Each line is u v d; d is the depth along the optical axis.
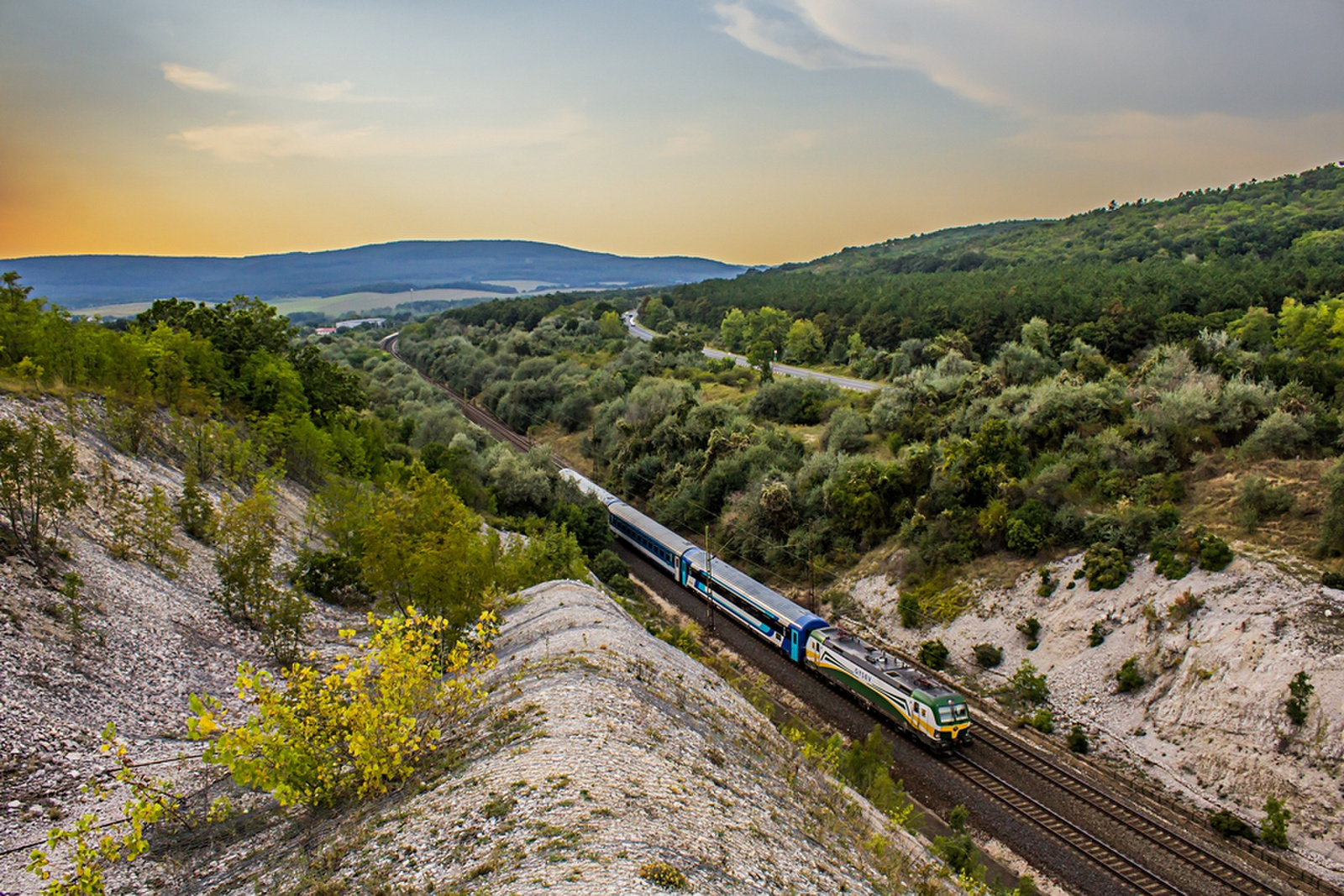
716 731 20.50
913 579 44.19
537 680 20.25
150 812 12.38
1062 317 74.00
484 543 37.16
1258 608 30.59
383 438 68.38
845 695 36.12
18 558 21.52
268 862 13.38
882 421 59.97
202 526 31.97
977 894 18.83
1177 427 42.03
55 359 37.81
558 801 13.42
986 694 35.62
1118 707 32.03
